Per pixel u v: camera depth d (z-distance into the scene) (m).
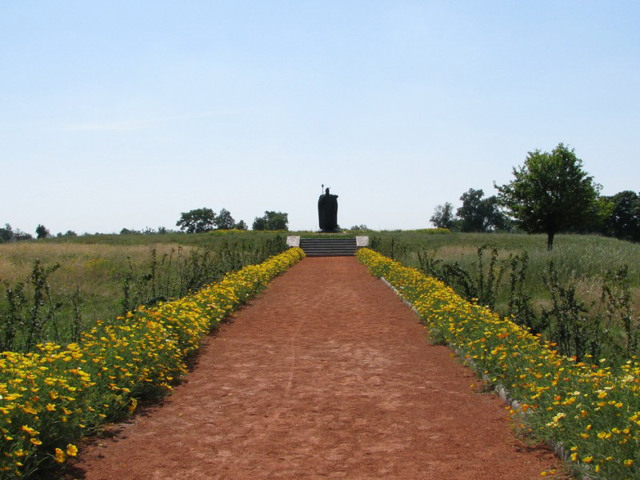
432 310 9.84
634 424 3.89
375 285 16.55
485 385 6.45
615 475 3.69
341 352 8.34
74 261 19.36
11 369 4.65
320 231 42.28
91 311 11.48
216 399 6.16
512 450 4.68
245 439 5.01
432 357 7.98
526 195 23.92
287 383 6.78
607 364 6.70
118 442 4.91
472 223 88.25
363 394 6.32
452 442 4.89
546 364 5.79
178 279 15.57
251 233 40.62
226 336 9.48
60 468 4.33
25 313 10.35
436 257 21.66
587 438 4.09
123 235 38.41
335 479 4.20
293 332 9.80
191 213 84.81
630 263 14.63
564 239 34.53
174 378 6.93
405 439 4.98
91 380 5.27
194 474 4.29
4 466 3.72
